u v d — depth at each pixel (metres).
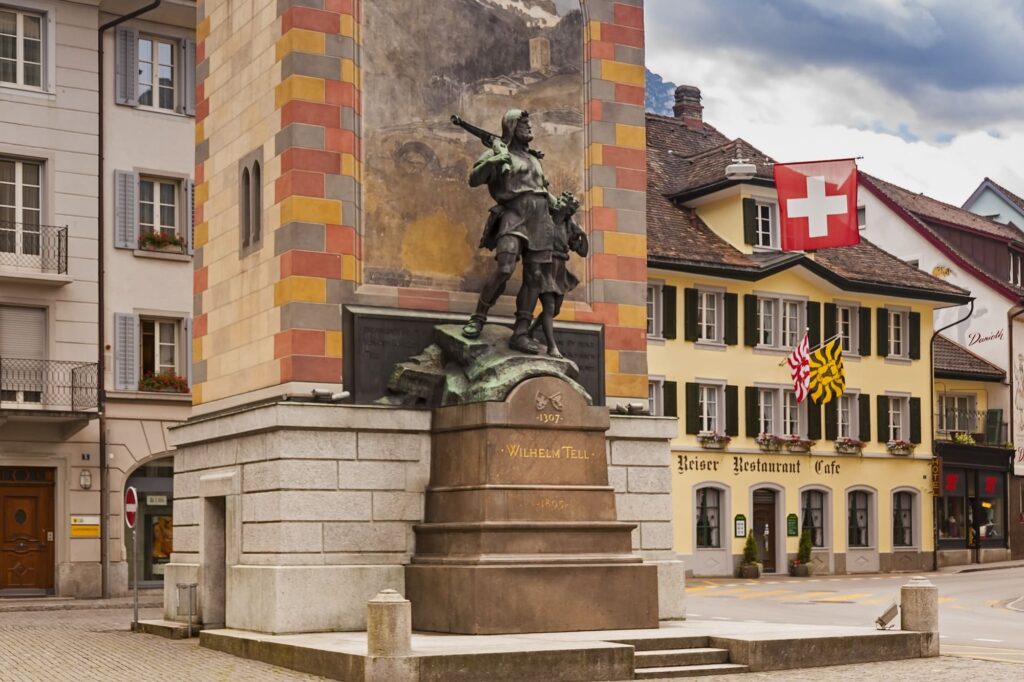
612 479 24.16
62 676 18.45
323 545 21.50
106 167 39.56
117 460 38.91
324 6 22.75
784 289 50.28
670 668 19.06
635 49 25.89
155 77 40.72
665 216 49.28
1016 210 72.69
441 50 23.89
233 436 22.91
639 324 25.27
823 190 35.56
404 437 22.19
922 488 54.34
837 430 51.62
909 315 54.59
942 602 36.66
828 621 29.31
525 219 22.88
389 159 23.17
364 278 22.77
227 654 20.94
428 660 17.14
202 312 25.27
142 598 37.22
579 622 20.92
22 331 38.00
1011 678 18.31
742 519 48.19
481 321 22.75
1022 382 61.09
